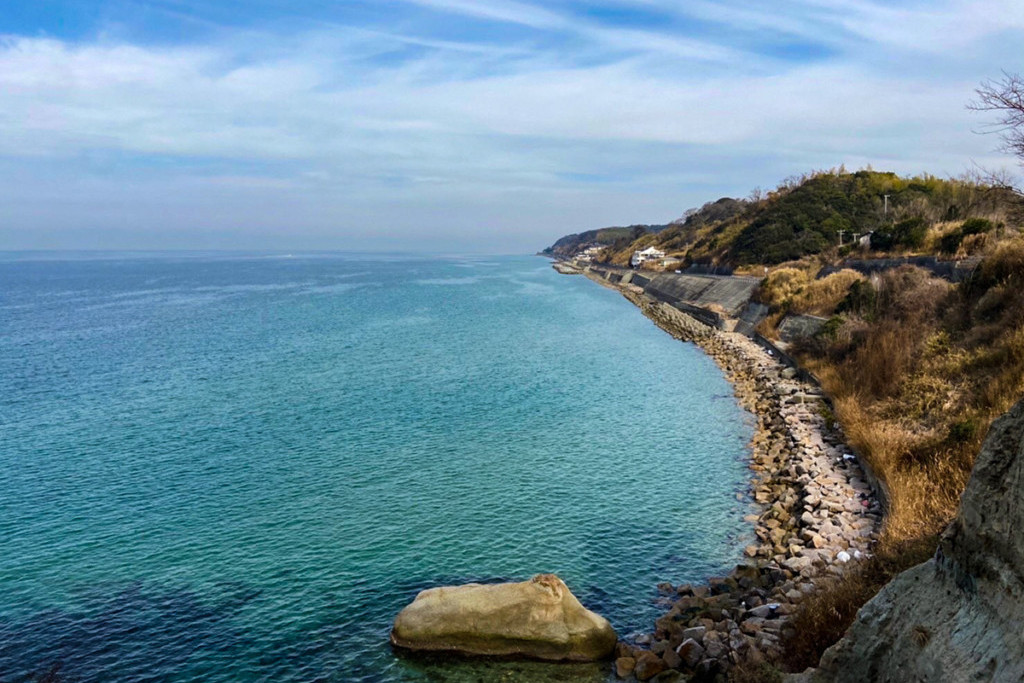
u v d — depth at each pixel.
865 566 14.60
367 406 36.06
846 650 10.33
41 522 21.72
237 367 48.22
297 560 18.98
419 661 14.38
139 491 24.23
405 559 18.95
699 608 15.89
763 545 19.41
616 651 14.43
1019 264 28.75
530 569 18.38
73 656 14.85
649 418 33.97
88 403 37.72
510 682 13.67
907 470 20.67
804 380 40.06
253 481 25.03
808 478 23.34
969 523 9.10
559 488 24.17
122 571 18.53
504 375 44.94
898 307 38.28
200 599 17.05
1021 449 8.59
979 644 8.38
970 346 26.48
